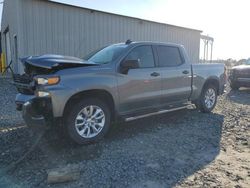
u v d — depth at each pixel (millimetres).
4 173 3451
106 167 3658
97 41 13461
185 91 6180
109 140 4777
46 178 3332
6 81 11797
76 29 12688
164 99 5695
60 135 4840
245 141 4820
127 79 4895
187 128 5578
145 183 3246
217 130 5477
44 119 4191
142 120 6156
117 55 4938
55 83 4055
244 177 3422
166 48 5867
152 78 5316
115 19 13984
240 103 8656
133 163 3801
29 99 4316
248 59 13656
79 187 3143
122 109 4941
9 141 4566
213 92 7168
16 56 12758
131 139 4840
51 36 11977
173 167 3693
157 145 4551
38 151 4168
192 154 4180
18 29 11133
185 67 6164
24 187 3113
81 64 4430
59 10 12070
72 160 3871
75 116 4328
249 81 11109
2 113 6523
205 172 3553
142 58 5293
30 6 11289
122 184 3219
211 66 6996
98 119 4637
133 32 14836
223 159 3998
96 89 4488
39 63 4219
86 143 4480
